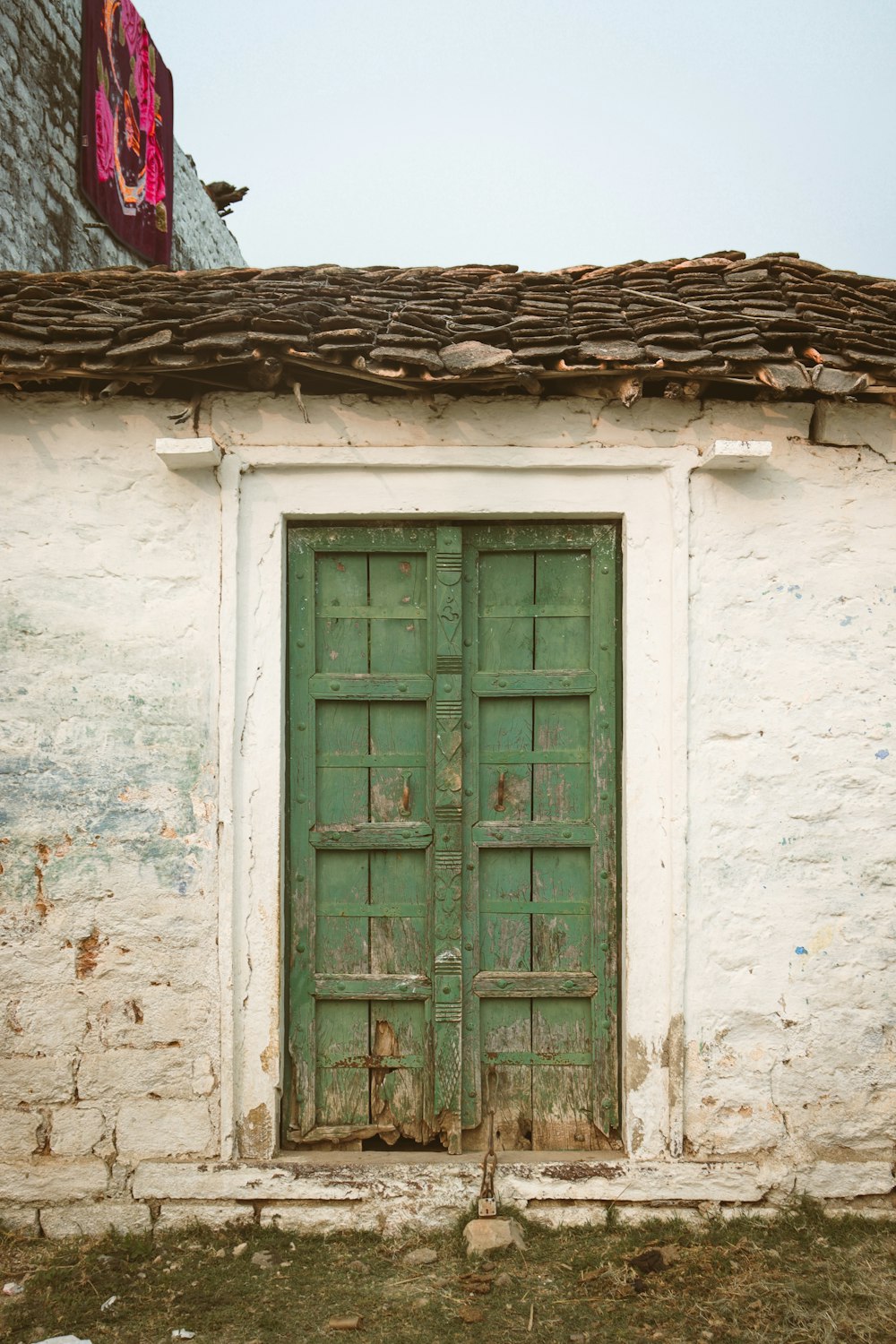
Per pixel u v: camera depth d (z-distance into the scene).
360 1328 2.84
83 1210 3.31
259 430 3.41
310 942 3.49
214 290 3.50
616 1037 3.50
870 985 3.39
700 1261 3.12
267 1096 3.37
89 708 3.39
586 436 3.43
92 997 3.36
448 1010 3.47
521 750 3.54
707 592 3.42
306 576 3.52
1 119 5.58
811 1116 3.38
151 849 3.38
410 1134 3.50
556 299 3.59
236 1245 3.23
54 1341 2.76
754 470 3.43
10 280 3.59
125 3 7.21
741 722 3.41
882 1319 2.83
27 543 3.39
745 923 3.39
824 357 3.27
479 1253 3.15
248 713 3.40
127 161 7.25
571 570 3.55
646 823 3.41
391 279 3.71
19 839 3.37
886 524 3.44
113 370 3.22
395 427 3.42
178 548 3.40
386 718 3.53
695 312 3.41
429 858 3.51
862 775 3.42
